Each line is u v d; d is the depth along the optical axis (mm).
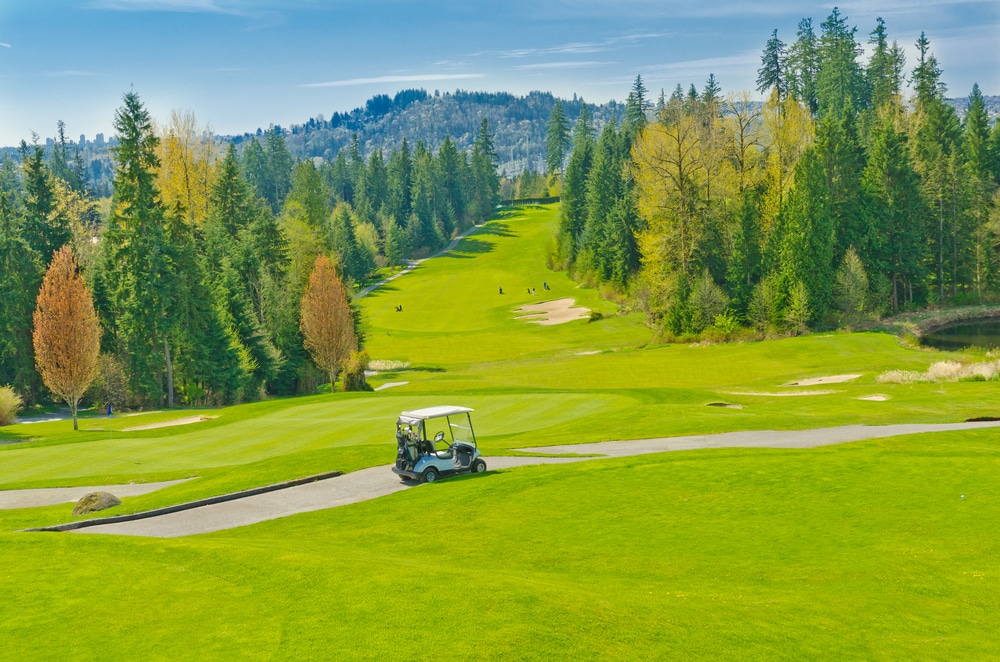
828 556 16609
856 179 83000
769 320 72562
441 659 11180
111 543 17375
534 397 42062
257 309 74062
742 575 15688
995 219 93000
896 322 76750
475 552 17703
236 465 29375
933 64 128625
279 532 20281
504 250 167500
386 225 171875
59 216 72500
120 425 43281
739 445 28859
